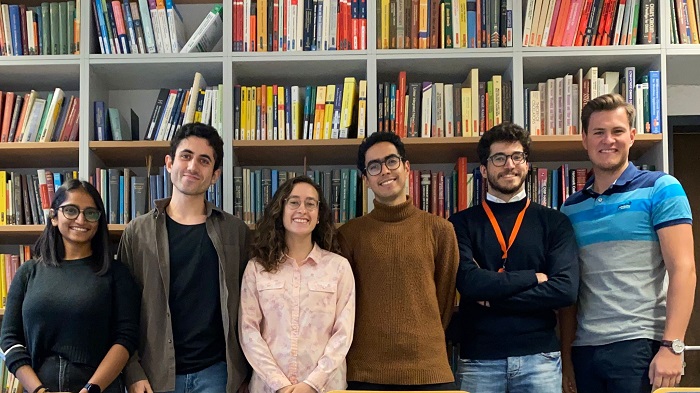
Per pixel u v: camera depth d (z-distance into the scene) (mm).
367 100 2715
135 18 2781
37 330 2002
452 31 2727
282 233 2209
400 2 2742
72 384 1987
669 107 3104
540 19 2729
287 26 2744
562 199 2752
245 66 2797
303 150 2807
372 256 2180
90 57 2736
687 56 2686
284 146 2721
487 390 2174
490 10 2730
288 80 3014
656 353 2125
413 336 2084
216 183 2742
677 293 2076
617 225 2215
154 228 2189
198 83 2766
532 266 2221
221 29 2926
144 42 2783
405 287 2129
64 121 2771
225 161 2697
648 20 2699
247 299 2135
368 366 2084
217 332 2172
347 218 2736
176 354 2121
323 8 2746
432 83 2846
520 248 2230
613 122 2236
